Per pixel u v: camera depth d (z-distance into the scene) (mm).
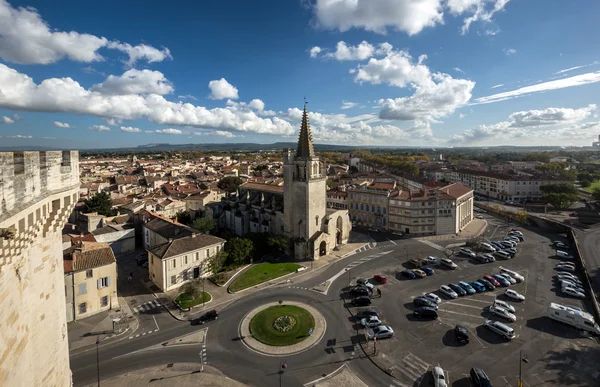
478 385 38719
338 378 41500
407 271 72375
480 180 196750
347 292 65062
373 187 119312
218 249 75500
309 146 85562
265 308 58750
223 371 42781
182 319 55156
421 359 44688
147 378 41344
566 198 140000
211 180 197000
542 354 45156
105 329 52094
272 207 95750
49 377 22359
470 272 73938
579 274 72250
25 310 18781
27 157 17734
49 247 22344
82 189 144750
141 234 95250
